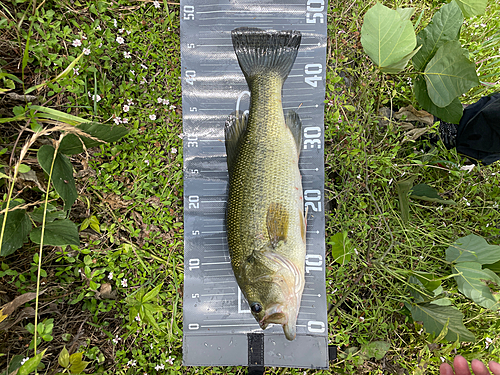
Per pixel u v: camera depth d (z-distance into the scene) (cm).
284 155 53
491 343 58
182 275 57
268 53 56
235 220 53
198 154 57
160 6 57
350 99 59
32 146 53
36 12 52
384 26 51
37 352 52
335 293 57
